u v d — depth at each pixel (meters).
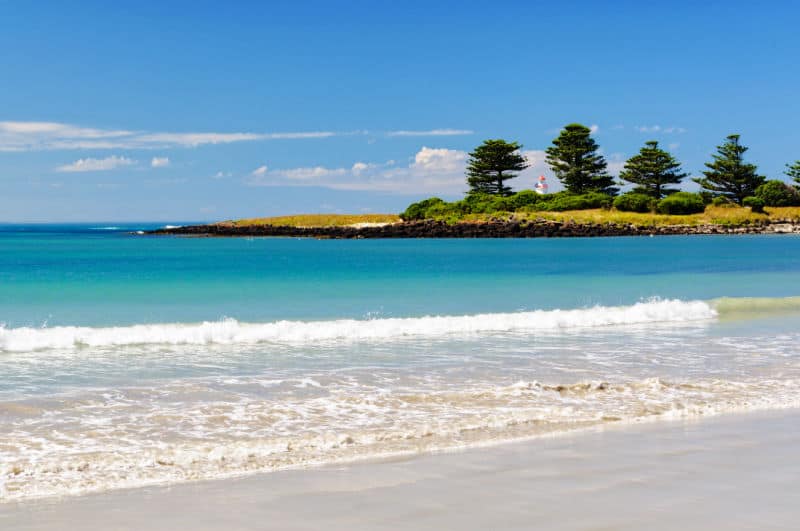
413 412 9.62
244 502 6.14
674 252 62.78
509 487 6.46
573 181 125.38
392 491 6.40
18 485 6.64
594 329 17.95
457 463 7.27
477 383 11.59
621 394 10.67
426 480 6.71
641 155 124.56
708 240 88.69
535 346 15.36
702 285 31.75
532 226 100.88
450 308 23.12
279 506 6.03
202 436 8.47
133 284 32.03
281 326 16.92
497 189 129.00
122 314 21.39
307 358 13.90
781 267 43.97
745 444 7.93
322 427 8.87
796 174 120.00
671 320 19.50
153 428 8.81
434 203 117.31
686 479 6.66
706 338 16.52
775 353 14.55
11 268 43.88
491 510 5.88
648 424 8.92
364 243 87.50
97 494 6.40
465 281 33.69
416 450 7.80
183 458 7.50
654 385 11.23
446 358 13.91
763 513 5.78
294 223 120.00
